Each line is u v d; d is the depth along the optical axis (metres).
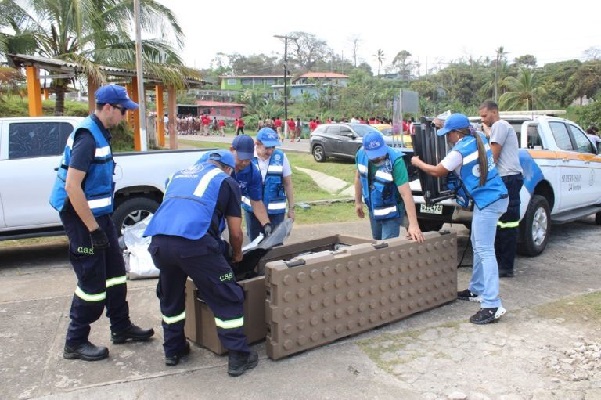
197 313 4.16
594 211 8.25
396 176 4.88
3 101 18.52
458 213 6.30
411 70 98.69
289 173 5.59
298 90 75.25
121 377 3.73
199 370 3.82
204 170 3.82
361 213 5.66
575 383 3.60
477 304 5.16
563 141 7.83
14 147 6.55
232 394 3.48
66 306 5.12
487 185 4.70
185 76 18.20
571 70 61.38
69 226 3.83
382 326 4.59
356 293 4.28
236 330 3.71
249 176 4.93
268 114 55.91
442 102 64.44
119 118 3.94
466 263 6.76
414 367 3.84
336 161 19.34
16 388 3.58
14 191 6.44
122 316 4.23
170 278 3.76
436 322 4.70
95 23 16.34
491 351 4.09
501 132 5.67
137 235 6.36
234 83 91.25
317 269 4.00
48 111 20.22
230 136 39.59
